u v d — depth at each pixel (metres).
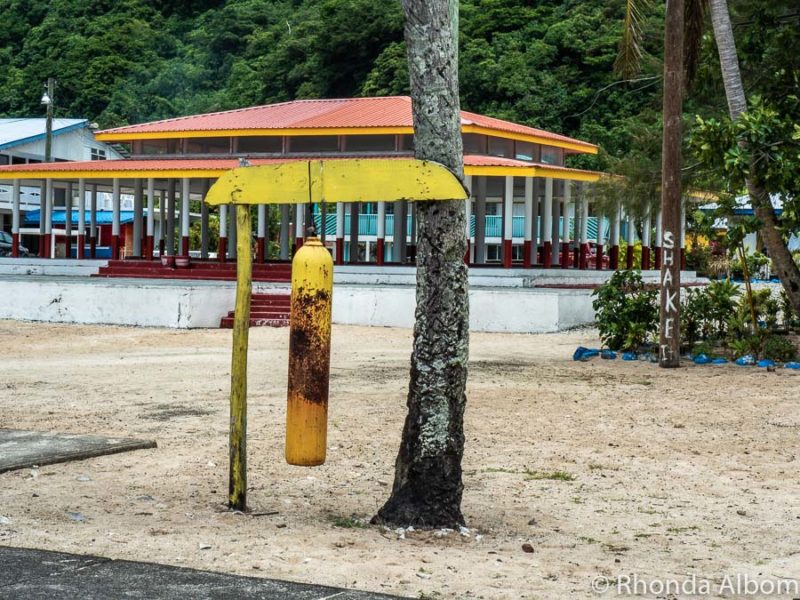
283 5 73.19
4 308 26.02
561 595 5.67
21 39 76.88
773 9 18.88
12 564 5.71
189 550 6.38
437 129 7.20
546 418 12.05
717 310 18.62
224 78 67.44
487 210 42.53
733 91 17.44
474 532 7.19
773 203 19.83
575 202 33.06
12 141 47.75
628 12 19.06
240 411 7.62
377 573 5.97
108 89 68.50
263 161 31.78
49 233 34.59
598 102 51.41
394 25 55.19
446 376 7.21
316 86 57.81
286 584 5.41
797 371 16.38
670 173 16.83
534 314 22.58
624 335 18.42
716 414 12.41
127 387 14.50
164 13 77.88
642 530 7.43
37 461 8.99
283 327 24.00
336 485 8.68
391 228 41.19
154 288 24.14
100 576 5.47
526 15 56.41
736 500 8.42
